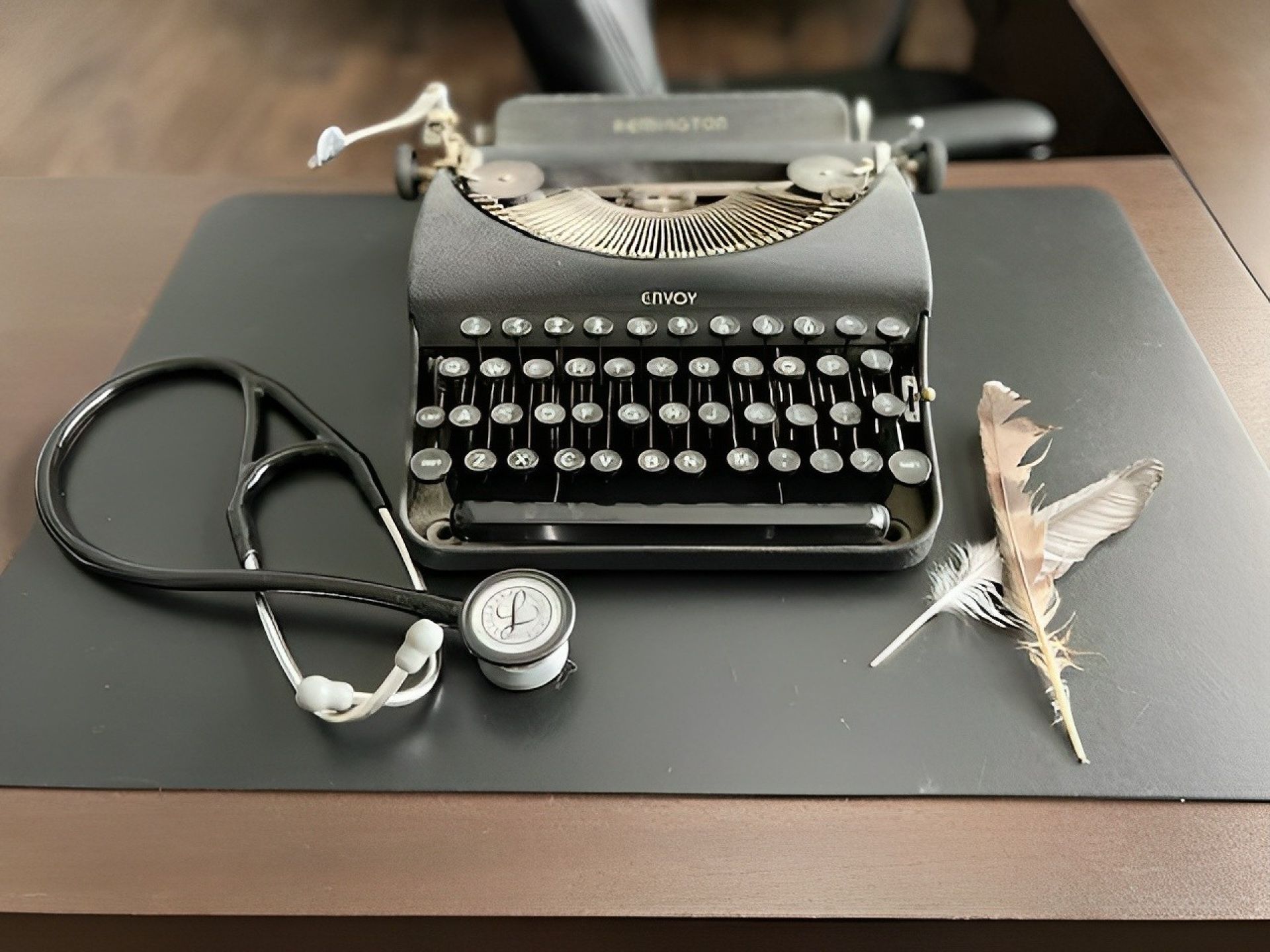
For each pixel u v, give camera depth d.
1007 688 0.66
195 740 0.64
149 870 0.58
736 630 0.69
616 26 1.16
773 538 0.71
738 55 2.22
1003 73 1.58
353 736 0.64
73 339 0.92
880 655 0.68
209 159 2.00
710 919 0.57
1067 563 0.71
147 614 0.70
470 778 0.62
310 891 0.58
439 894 0.57
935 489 0.72
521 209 0.84
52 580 0.72
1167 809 0.60
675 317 0.79
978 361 0.87
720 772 0.62
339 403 0.84
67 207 1.06
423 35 2.41
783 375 0.75
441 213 0.80
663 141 0.90
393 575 0.72
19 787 0.62
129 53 2.30
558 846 0.59
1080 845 0.59
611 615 0.70
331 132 0.81
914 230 0.79
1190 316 0.92
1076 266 0.96
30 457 0.82
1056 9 1.36
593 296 0.78
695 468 0.72
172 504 0.77
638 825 0.60
